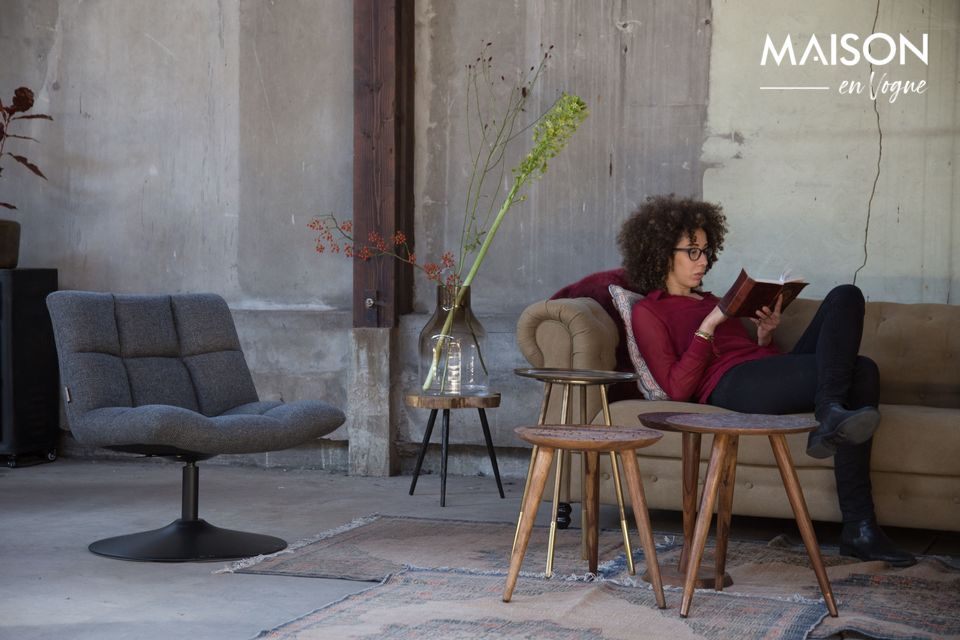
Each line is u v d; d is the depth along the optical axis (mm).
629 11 4988
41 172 5812
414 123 5312
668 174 4961
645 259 4117
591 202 5062
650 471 3844
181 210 5648
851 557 3500
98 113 5746
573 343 3943
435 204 5293
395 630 2664
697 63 4910
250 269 5559
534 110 5129
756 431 2793
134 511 4285
